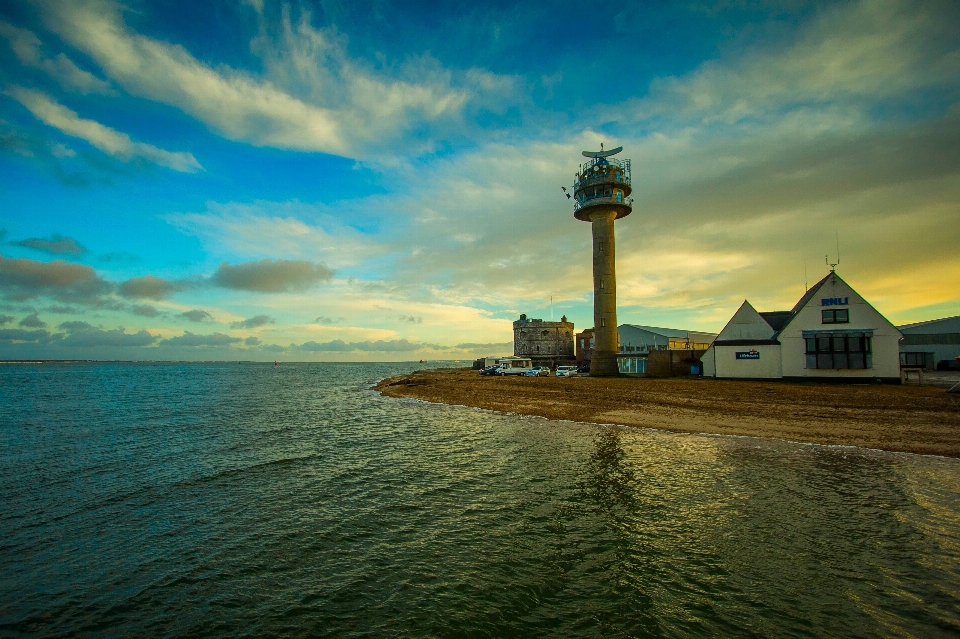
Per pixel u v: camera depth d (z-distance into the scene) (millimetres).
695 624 7316
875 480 14305
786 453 18141
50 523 12539
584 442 21719
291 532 11688
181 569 9812
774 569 8938
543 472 16594
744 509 12141
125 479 16906
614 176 56688
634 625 7352
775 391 32875
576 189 58969
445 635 7285
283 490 15312
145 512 13352
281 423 31500
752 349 43000
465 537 11078
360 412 37781
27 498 14758
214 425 30672
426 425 29531
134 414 37062
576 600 8180
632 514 12094
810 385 36750
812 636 6910
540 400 38250
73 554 10617
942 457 16828
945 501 12320
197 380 98125
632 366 54906
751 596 8047
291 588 8945
